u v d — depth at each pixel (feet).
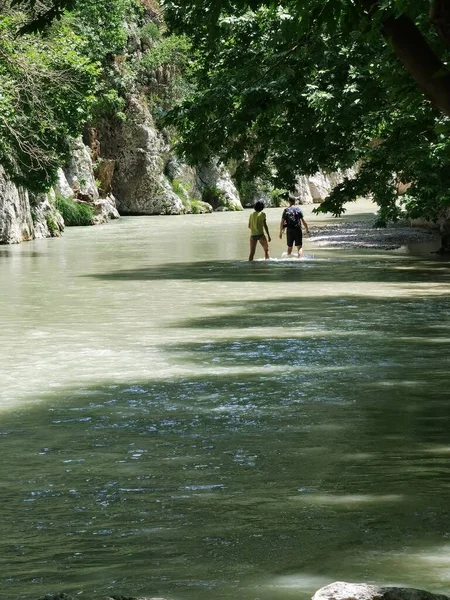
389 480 27.45
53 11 31.86
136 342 55.26
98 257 120.26
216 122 77.20
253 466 29.40
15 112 138.51
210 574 19.43
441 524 22.93
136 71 254.27
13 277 94.38
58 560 20.68
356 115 89.10
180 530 22.82
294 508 24.63
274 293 80.12
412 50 23.82
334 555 20.57
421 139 65.51
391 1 23.75
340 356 50.16
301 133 95.14
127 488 27.12
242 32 86.17
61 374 45.91
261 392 41.37
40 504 25.57
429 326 60.85
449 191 110.11
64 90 142.41
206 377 44.86
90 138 234.99
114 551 21.27
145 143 252.83
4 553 21.34
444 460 29.78
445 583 18.76
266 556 20.59
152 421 36.19
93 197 217.97
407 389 41.55
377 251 126.93
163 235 167.73
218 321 63.87
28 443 33.01
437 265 105.29
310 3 29.04
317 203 323.57
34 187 148.25
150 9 272.31
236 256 121.39
